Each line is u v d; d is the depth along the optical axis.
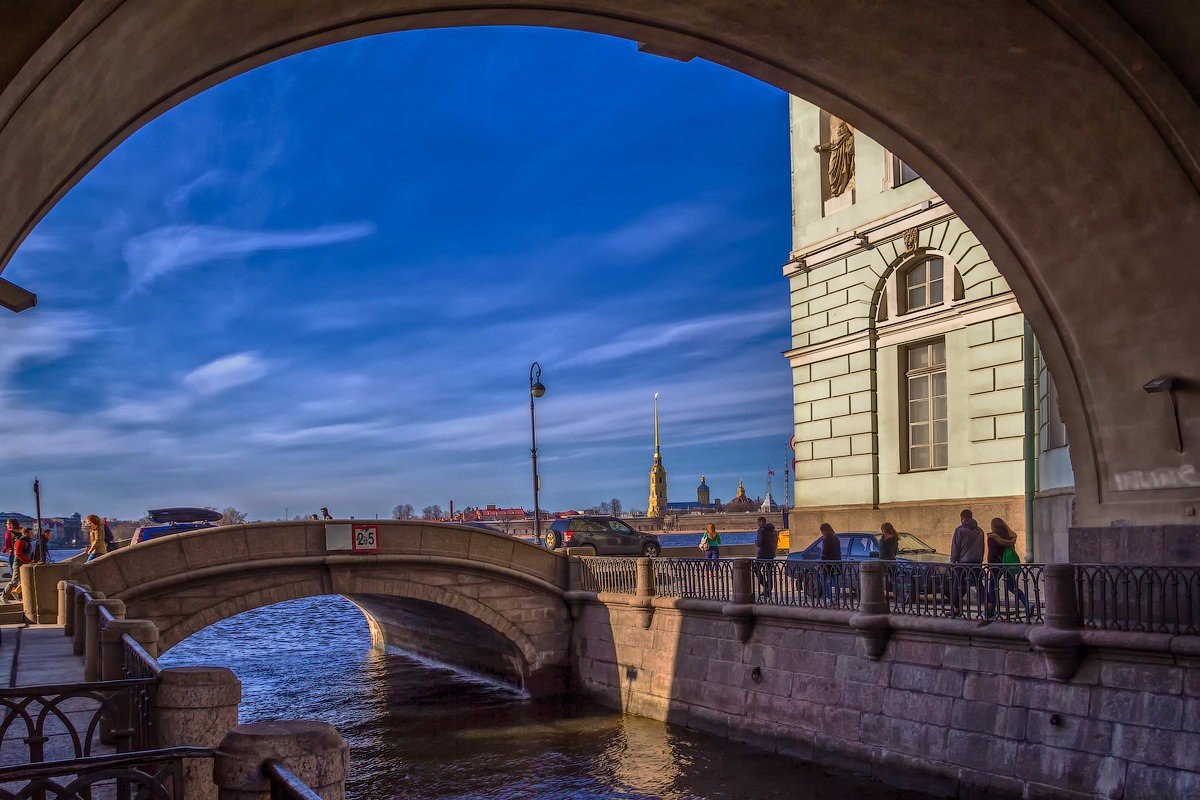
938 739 16.84
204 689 7.42
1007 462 24.03
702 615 23.50
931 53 13.66
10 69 6.48
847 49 13.89
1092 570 15.11
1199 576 13.81
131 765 5.30
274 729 4.84
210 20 8.41
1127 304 15.12
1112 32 12.60
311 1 9.64
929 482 26.14
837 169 29.05
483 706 28.19
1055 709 15.05
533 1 12.30
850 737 18.64
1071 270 15.59
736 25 13.48
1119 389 15.58
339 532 26.94
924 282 26.81
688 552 37.50
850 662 18.95
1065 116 13.91
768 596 21.53
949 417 25.66
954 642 16.89
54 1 6.30
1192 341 14.55
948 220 25.58
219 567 25.36
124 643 9.58
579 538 34.28
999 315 24.30
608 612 27.66
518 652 29.22
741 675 21.86
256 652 41.47
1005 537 18.22
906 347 27.30
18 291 8.41
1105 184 14.38
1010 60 13.38
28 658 15.81
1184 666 13.56
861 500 27.83
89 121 7.95
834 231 28.97
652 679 25.17
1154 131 13.34
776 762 19.75
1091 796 14.31
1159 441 15.15
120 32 7.18
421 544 27.89
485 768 21.39
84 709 11.77
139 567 24.50
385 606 37.03
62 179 8.38
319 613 57.06
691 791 18.44
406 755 22.89
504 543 29.14
